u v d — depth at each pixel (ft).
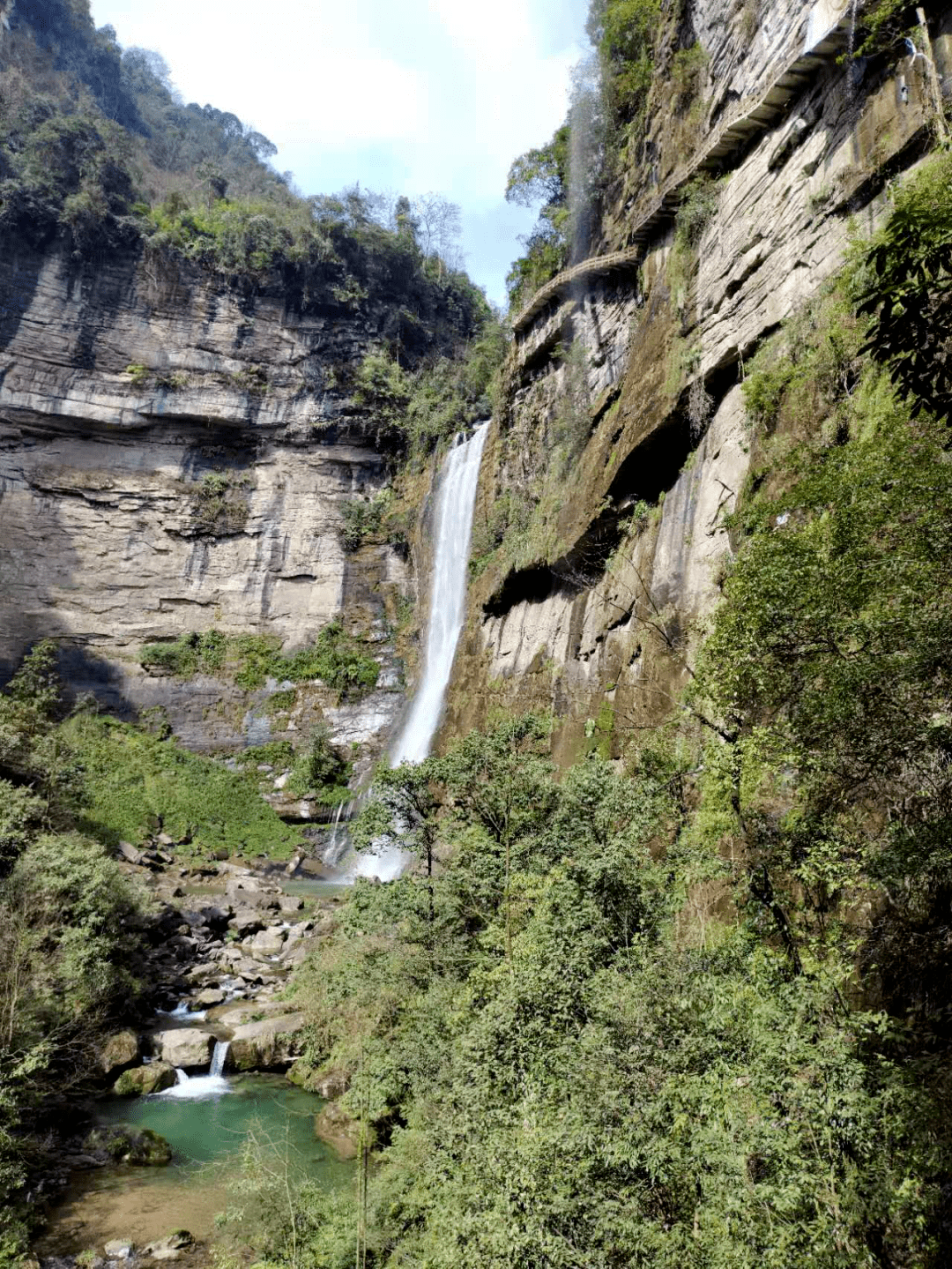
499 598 93.91
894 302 15.92
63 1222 34.83
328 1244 29.30
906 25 41.91
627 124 84.02
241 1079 49.08
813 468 26.09
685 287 62.23
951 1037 18.80
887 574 19.40
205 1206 36.35
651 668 54.08
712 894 31.71
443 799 79.82
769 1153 17.72
